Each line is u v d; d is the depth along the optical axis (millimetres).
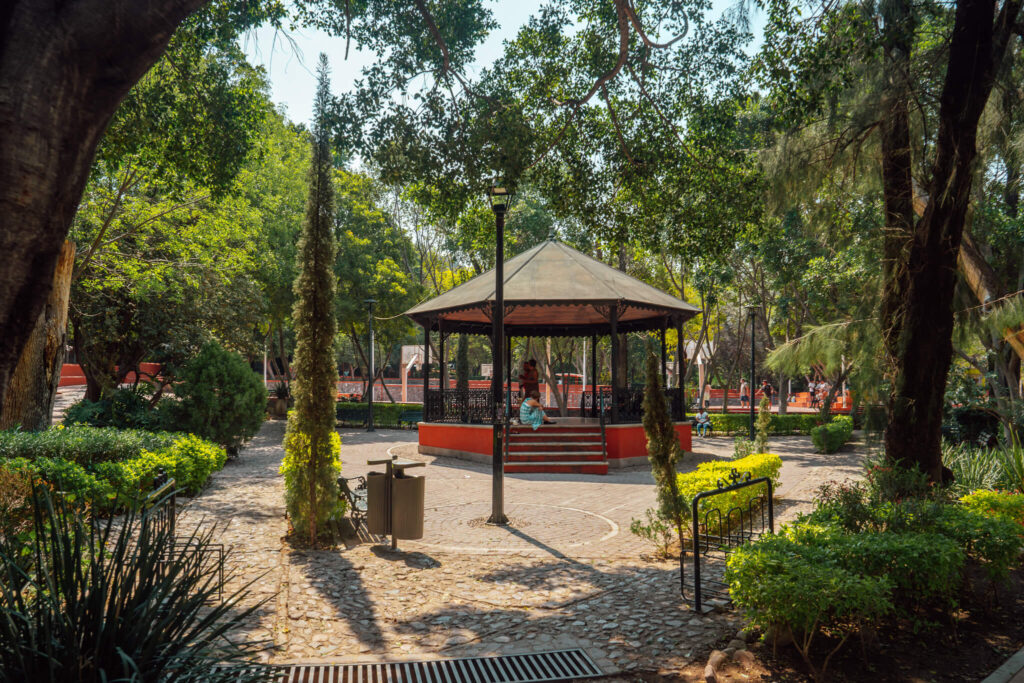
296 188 30250
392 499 8383
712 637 5383
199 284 21234
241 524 9438
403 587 6766
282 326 34500
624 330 25188
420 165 10234
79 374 40281
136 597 3273
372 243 34031
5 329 3588
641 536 8570
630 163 11242
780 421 29484
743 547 5250
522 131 10094
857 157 9633
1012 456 10820
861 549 5223
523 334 25453
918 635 5344
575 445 17719
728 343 53344
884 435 8836
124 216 18312
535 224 33375
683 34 9633
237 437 17562
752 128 11156
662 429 8102
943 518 6293
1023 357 10180
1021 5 8492
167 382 21906
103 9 3732
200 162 12922
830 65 8805
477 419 19656
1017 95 8703
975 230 11289
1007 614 5895
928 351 8438
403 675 4695
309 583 6801
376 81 10062
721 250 11844
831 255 18469
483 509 11625
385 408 32312
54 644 3002
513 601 6375
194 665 3250
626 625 5691
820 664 4758
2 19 3648
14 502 5684
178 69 11805
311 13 10445
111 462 9008
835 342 9711
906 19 8492
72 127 3738
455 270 42812
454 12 10312
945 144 8281
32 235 3596
